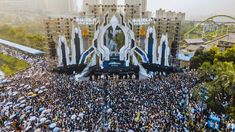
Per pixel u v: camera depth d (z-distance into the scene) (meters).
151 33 71.50
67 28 79.06
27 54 101.88
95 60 74.62
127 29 69.81
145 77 68.50
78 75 70.12
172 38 77.19
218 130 36.12
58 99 46.09
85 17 81.38
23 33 138.38
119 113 40.62
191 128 36.28
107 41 72.38
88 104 44.34
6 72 80.00
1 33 150.38
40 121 37.72
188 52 99.38
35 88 53.72
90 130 36.12
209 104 42.00
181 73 67.69
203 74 52.22
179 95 48.12
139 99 46.16
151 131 35.19
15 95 49.88
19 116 40.59
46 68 75.06
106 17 70.00
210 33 142.62
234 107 38.53
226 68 44.25
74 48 72.88
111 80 64.06
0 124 38.97
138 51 73.38
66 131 35.44
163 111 40.62
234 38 101.12
